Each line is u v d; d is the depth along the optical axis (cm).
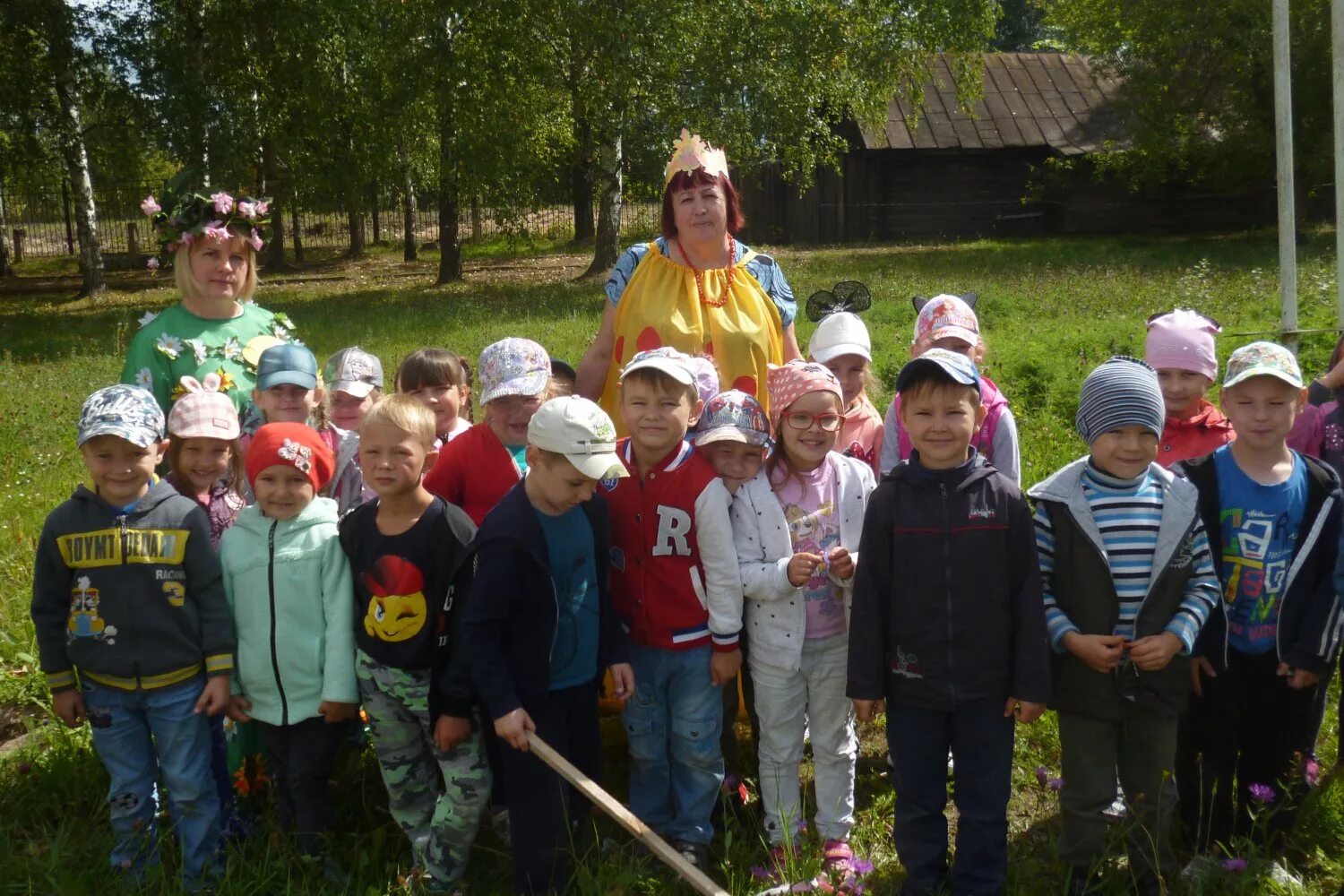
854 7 2002
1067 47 2884
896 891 347
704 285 435
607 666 342
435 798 357
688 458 349
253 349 444
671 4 1758
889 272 1873
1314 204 2488
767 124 1823
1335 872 345
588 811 356
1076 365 905
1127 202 2689
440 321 1539
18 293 2288
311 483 350
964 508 321
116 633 335
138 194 2534
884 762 423
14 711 462
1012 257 2128
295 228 2908
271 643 345
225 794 372
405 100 1866
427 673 339
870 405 453
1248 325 1020
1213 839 361
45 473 781
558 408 312
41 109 1984
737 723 446
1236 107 2266
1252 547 344
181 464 380
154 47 1888
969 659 320
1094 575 325
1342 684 382
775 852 347
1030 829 379
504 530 317
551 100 1969
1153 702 325
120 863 336
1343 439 390
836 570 343
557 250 3023
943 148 2703
